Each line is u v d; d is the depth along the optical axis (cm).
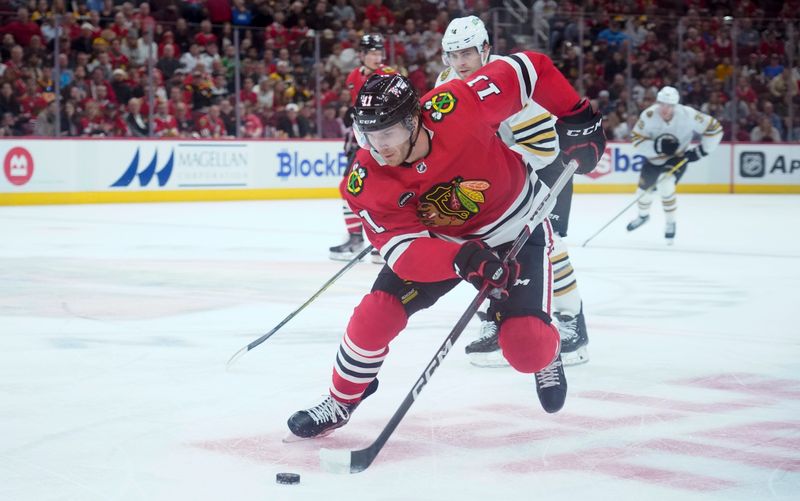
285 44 1895
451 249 295
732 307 618
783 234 1170
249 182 1873
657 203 1783
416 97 285
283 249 981
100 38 1734
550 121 446
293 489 274
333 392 329
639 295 671
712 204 1780
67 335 515
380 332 316
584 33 2086
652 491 273
